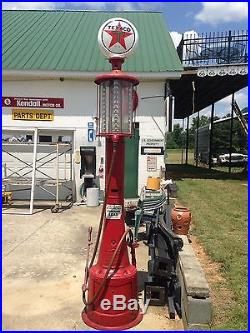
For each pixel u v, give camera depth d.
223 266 5.49
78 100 11.12
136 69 10.75
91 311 3.94
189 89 19.39
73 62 11.34
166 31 14.22
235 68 13.23
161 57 11.73
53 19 15.16
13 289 4.76
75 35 13.57
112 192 3.95
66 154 11.22
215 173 21.33
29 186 11.54
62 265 5.61
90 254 6.12
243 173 21.39
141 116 10.91
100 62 11.37
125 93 3.78
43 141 11.41
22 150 11.24
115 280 3.83
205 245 6.53
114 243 3.95
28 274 5.25
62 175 11.23
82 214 9.31
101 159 11.11
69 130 11.21
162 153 10.89
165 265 4.49
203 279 3.95
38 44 12.76
